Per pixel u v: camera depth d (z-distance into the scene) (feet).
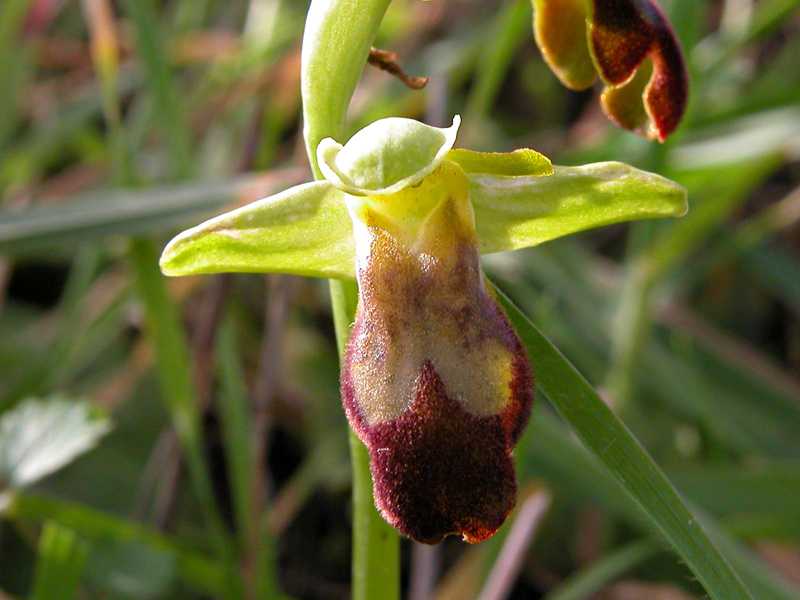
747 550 0.27
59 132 0.41
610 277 0.38
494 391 0.17
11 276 0.43
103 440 0.37
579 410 0.19
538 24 0.20
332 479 0.37
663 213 0.18
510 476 0.17
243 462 0.30
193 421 0.30
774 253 0.39
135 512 0.33
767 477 0.30
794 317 0.43
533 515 0.30
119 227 0.30
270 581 0.30
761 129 0.35
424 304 0.18
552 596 0.31
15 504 0.26
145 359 0.37
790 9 0.34
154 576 0.27
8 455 0.27
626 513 0.29
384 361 0.17
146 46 0.34
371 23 0.18
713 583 0.18
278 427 0.40
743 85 0.41
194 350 0.32
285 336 0.40
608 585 0.34
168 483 0.32
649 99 0.20
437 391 0.17
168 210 0.30
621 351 0.34
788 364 0.42
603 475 0.29
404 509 0.17
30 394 0.33
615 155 0.34
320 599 0.37
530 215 0.18
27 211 0.30
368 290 0.18
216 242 0.17
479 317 0.18
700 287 0.43
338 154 0.17
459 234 0.18
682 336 0.37
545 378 0.19
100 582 0.27
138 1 0.34
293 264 0.18
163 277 0.30
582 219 0.18
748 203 0.45
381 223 0.18
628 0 0.19
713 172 0.36
